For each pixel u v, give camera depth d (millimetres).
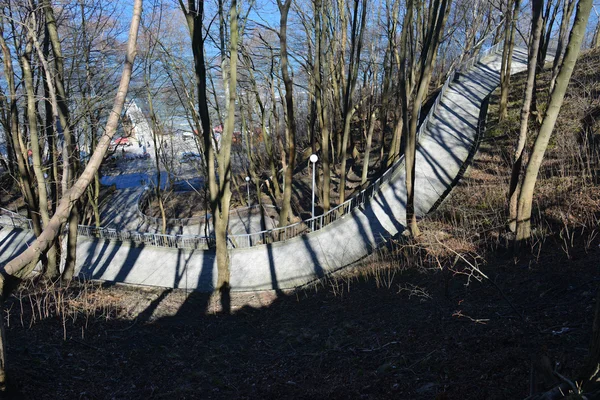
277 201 23625
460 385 5816
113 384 7477
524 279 8867
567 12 14727
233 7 12086
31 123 12766
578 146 14188
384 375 6691
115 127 6359
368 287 11648
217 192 13234
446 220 14609
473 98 27422
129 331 9961
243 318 11422
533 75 9789
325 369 7488
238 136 29344
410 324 8406
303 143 36219
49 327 9445
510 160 17266
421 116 26172
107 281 14469
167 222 25859
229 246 20047
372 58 27781
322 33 17453
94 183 23094
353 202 19906
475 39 40375
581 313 6812
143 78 21062
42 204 13398
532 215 11883
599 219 10445
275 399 6742
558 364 4660
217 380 7703
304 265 15227
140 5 6504
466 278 9867
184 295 13336
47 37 13750
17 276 5543
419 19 20578
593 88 19031
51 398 6492
